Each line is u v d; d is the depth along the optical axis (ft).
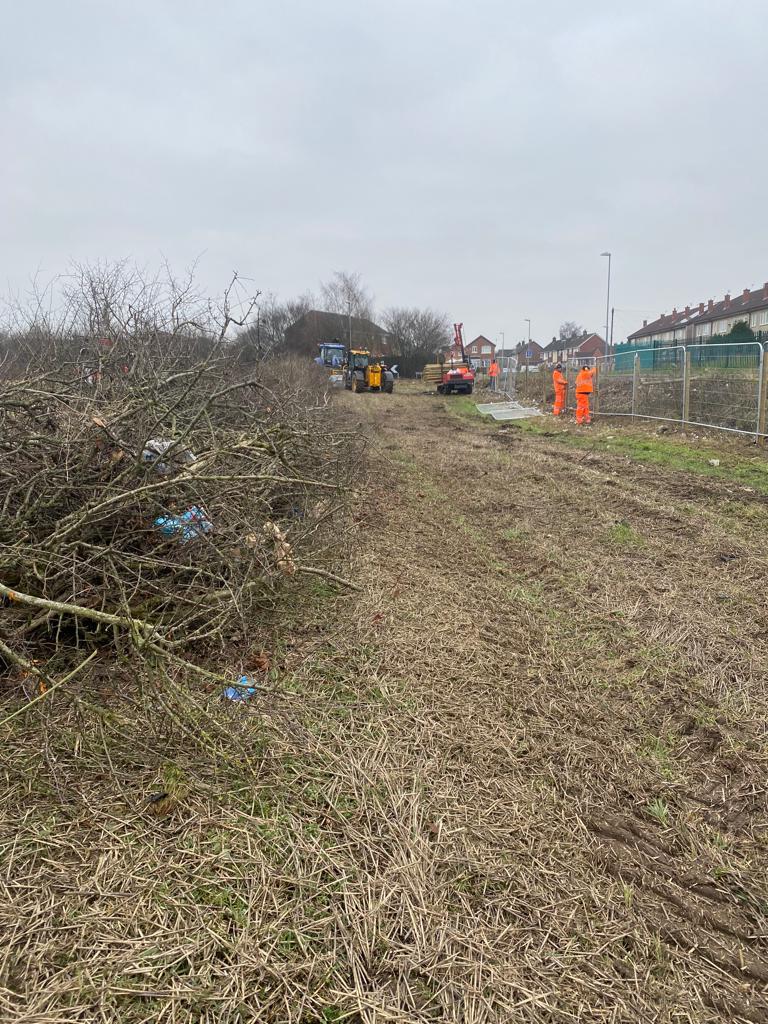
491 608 14.64
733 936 6.83
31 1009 5.52
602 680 11.60
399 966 6.23
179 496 11.97
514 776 9.10
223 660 11.63
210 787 8.41
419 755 9.40
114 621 8.64
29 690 9.32
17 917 6.41
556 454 35.40
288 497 16.26
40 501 10.85
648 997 6.13
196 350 19.75
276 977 6.02
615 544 19.07
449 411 65.05
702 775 9.22
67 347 19.74
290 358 57.77
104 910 6.59
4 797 8.02
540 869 7.54
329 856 7.47
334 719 10.16
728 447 33.01
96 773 8.51
